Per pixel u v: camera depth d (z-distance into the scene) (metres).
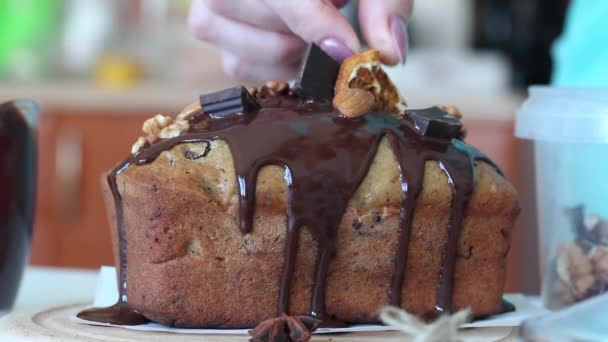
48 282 0.86
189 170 0.61
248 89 0.66
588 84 1.05
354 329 0.60
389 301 0.62
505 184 0.66
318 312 0.61
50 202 1.62
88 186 1.62
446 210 0.63
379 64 0.67
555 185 0.69
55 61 1.98
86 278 0.89
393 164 0.62
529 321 0.48
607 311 0.48
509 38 1.94
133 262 0.62
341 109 0.63
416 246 0.62
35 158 0.75
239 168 0.60
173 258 0.61
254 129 0.62
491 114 1.58
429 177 0.62
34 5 1.94
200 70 1.95
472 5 2.02
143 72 1.98
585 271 0.67
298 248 0.60
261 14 0.79
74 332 0.58
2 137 0.72
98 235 1.62
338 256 0.62
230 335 0.59
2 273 0.72
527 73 1.92
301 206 0.60
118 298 0.64
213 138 0.62
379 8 0.71
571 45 1.09
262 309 0.61
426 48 2.13
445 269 0.63
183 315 0.61
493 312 0.65
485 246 0.64
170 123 0.65
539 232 0.71
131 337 0.57
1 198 0.72
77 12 2.00
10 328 0.59
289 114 0.63
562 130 0.68
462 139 0.67
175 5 2.04
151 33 2.04
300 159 0.60
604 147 0.67
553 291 0.69
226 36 0.82
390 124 0.64
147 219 0.61
